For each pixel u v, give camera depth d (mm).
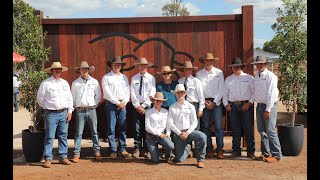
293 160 7449
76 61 8539
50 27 8516
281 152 7875
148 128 7203
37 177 6387
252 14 8203
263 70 7281
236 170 6734
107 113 7715
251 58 8234
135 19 8414
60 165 7254
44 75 7875
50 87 7098
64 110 7254
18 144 9695
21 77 7945
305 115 14180
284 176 6312
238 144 7770
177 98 7547
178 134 7121
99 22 8438
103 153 8344
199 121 7645
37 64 8156
